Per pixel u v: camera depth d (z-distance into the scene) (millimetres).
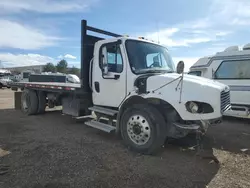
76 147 4621
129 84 4590
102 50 5137
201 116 3844
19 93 9031
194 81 3934
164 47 5535
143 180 3275
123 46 4688
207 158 4172
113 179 3279
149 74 4477
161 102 4184
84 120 7383
